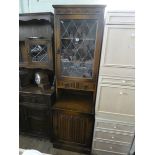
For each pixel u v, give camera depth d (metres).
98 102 1.41
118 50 1.21
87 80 1.45
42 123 1.76
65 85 1.55
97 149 1.62
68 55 1.47
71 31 1.39
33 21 1.53
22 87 1.76
